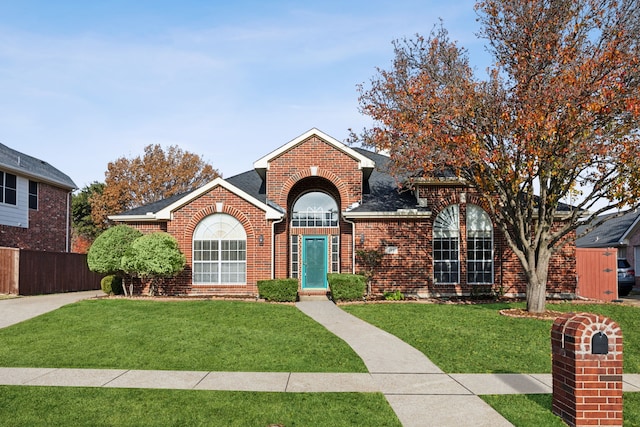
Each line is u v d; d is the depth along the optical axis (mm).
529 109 13016
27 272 21797
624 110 12602
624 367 9609
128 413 6848
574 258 19688
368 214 19281
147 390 7906
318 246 21250
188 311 14773
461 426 6426
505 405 7234
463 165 14938
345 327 13016
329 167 20344
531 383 8438
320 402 7324
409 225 19500
